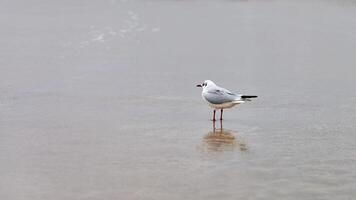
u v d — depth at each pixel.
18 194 12.91
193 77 23.56
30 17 37.62
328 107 19.48
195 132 17.00
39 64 25.69
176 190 13.05
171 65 25.59
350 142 16.08
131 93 21.17
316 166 14.36
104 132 17.02
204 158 14.99
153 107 19.47
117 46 29.45
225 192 12.92
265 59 26.75
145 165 14.55
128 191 13.03
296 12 38.72
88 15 38.09
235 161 14.77
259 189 13.05
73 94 21.02
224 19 36.53
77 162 14.76
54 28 34.06
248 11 39.12
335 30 33.22
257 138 16.47
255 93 21.22
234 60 26.56
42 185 13.39
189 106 19.61
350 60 26.56
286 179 13.59
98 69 24.78
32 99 20.41
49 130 17.19
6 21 36.28
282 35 32.00
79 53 27.89
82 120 18.11
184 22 35.72
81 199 12.64
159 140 16.34
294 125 17.59
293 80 23.16
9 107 19.48
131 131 17.09
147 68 25.00
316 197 12.59
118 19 36.72
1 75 23.77
